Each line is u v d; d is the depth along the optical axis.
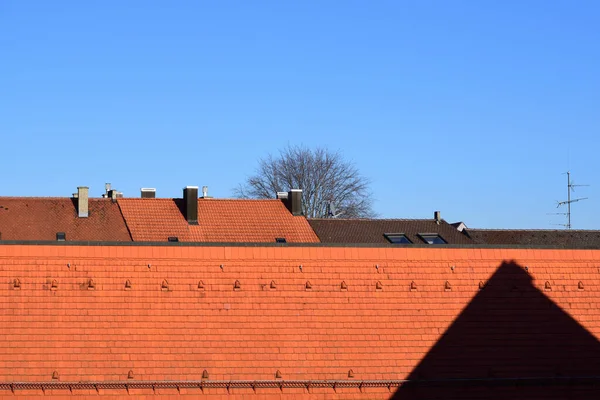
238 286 68.25
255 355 67.38
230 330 67.44
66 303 66.12
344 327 68.94
